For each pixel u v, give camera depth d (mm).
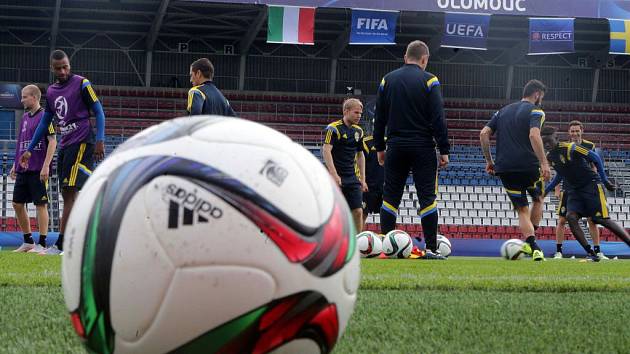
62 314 2840
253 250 1459
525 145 8188
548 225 21703
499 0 21891
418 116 7312
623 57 30609
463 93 30203
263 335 1481
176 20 26031
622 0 22344
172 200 1468
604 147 27984
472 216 22188
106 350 1523
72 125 7105
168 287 1443
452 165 24359
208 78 6590
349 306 1668
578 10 22188
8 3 24203
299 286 1500
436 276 4941
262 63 29250
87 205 1570
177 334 1460
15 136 25109
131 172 1524
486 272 5695
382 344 2285
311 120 28000
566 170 9672
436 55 29984
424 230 7738
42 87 27094
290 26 20438
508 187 8461
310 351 1567
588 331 2635
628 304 3473
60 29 27172
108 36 28062
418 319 2840
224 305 1451
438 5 21484
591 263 8703
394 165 7547
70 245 1601
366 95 29375
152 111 27125
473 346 2293
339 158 9023
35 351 2109
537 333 2570
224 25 26688
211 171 1492
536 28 22141
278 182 1524
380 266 6203
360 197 9148
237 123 1623
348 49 29656
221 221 1455
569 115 29391
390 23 21125
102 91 27234
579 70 30703
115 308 1480
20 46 27609
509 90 30266
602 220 9586
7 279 4215
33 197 8281
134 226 1472
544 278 5031
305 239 1514
